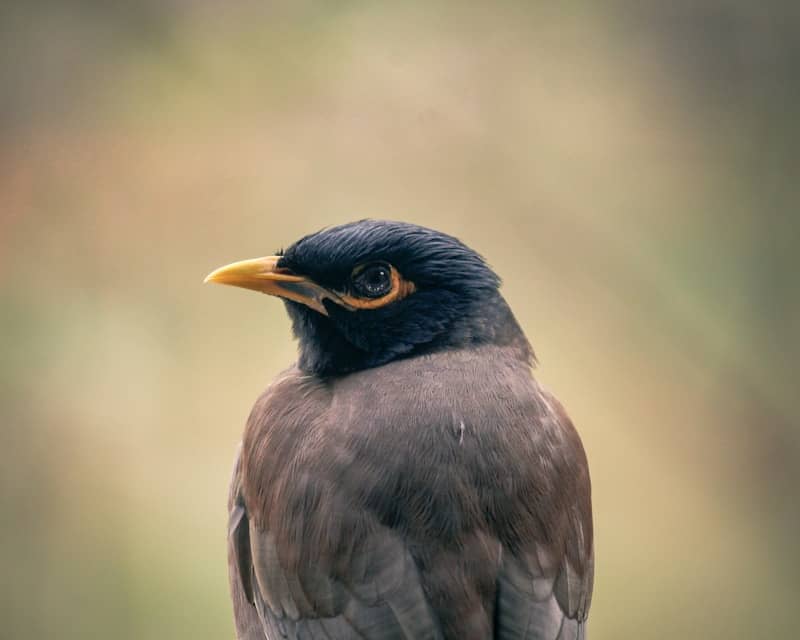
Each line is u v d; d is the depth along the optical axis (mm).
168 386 13242
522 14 14508
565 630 7605
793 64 13242
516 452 7520
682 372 13094
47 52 14492
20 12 14461
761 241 13047
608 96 14078
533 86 14172
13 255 13727
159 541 12625
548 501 7555
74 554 12625
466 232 13820
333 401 7887
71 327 13477
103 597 12453
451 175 13977
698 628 12672
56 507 12789
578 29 14438
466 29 14352
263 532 7812
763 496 12812
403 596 7320
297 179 13977
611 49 14172
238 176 13938
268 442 7863
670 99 13914
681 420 13039
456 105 14125
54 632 12375
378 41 14273
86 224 13828
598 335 13367
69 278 13680
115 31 14516
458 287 8266
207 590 12383
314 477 7555
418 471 7414
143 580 12422
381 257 8227
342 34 14281
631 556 12859
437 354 8133
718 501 12867
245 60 14227
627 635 12703
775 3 13312
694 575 12797
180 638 12203
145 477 12922
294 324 8562
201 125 14125
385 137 14047
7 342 13391
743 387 12891
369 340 8273
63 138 14188
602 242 13617
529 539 7480
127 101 14234
